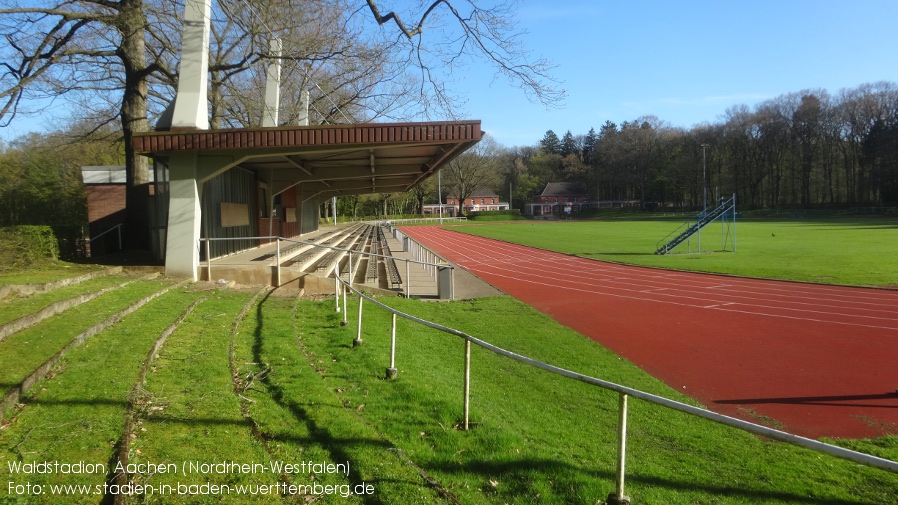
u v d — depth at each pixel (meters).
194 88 12.54
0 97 13.62
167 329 7.55
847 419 7.13
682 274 22.44
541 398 7.28
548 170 126.94
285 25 14.60
